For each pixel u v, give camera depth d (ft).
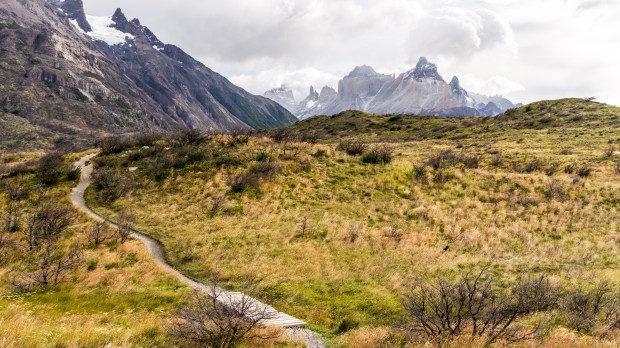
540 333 36.22
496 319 37.76
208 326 37.83
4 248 94.94
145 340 36.63
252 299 49.42
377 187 130.21
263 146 171.94
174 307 52.49
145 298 57.26
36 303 55.88
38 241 98.58
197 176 144.87
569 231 93.61
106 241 95.96
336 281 65.05
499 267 66.95
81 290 63.98
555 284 50.57
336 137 415.44
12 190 143.23
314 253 81.76
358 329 44.37
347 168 146.72
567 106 355.15
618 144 201.67
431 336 35.88
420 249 83.41
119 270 75.31
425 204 116.06
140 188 143.64
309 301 56.70
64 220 106.42
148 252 87.40
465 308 42.37
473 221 102.37
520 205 112.27
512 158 185.78
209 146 175.11
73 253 81.00
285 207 116.06
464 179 134.62
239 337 37.29
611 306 41.42
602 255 74.79
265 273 71.56
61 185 153.17
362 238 90.53
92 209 129.18
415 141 319.27
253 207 116.06
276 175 137.28
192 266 79.36
